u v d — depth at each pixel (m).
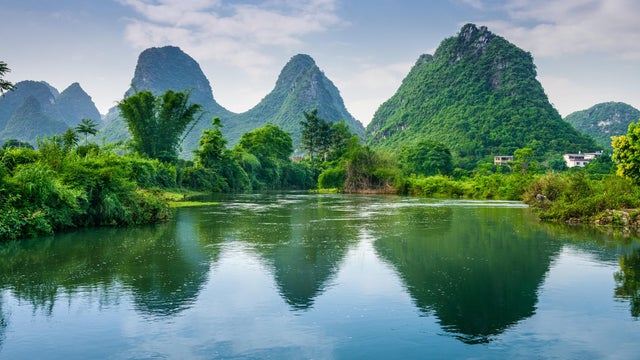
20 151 23.36
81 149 35.53
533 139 163.00
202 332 8.49
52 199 21.00
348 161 76.94
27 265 13.88
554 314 9.55
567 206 26.33
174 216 29.30
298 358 7.40
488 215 30.56
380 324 8.95
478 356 7.50
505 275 12.81
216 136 77.62
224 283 11.88
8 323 8.93
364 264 14.24
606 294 10.95
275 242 18.42
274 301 10.38
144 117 63.97
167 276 12.57
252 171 91.75
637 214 23.48
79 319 9.15
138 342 8.04
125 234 20.58
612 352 7.67
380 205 41.25
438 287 11.54
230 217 28.75
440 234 20.83
